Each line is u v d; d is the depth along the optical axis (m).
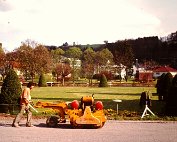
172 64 146.00
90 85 60.75
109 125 13.70
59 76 78.75
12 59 71.62
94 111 13.12
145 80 76.69
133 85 61.12
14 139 10.55
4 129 12.40
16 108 17.20
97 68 102.50
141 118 15.64
